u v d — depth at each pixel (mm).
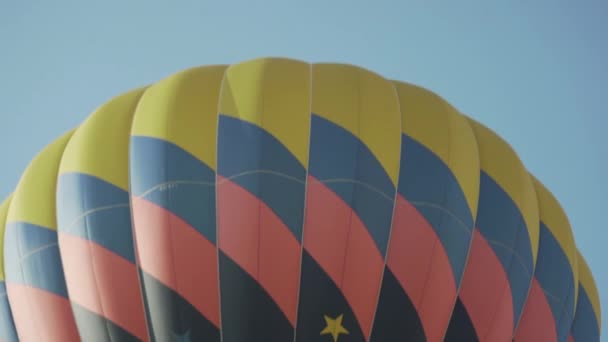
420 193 59812
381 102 61844
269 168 58625
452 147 61906
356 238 58281
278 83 61562
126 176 60500
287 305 57781
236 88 61562
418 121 62188
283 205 58094
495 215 62188
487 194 62688
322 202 58344
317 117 60188
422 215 59469
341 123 60250
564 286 65062
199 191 58562
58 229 61719
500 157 64625
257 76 62125
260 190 58219
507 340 61781
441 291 59469
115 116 63031
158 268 58344
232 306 57719
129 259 59250
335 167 58938
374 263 58375
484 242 61344
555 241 65875
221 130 59812
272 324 57688
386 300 58438
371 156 59688
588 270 70562
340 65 64250
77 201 60812
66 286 61156
